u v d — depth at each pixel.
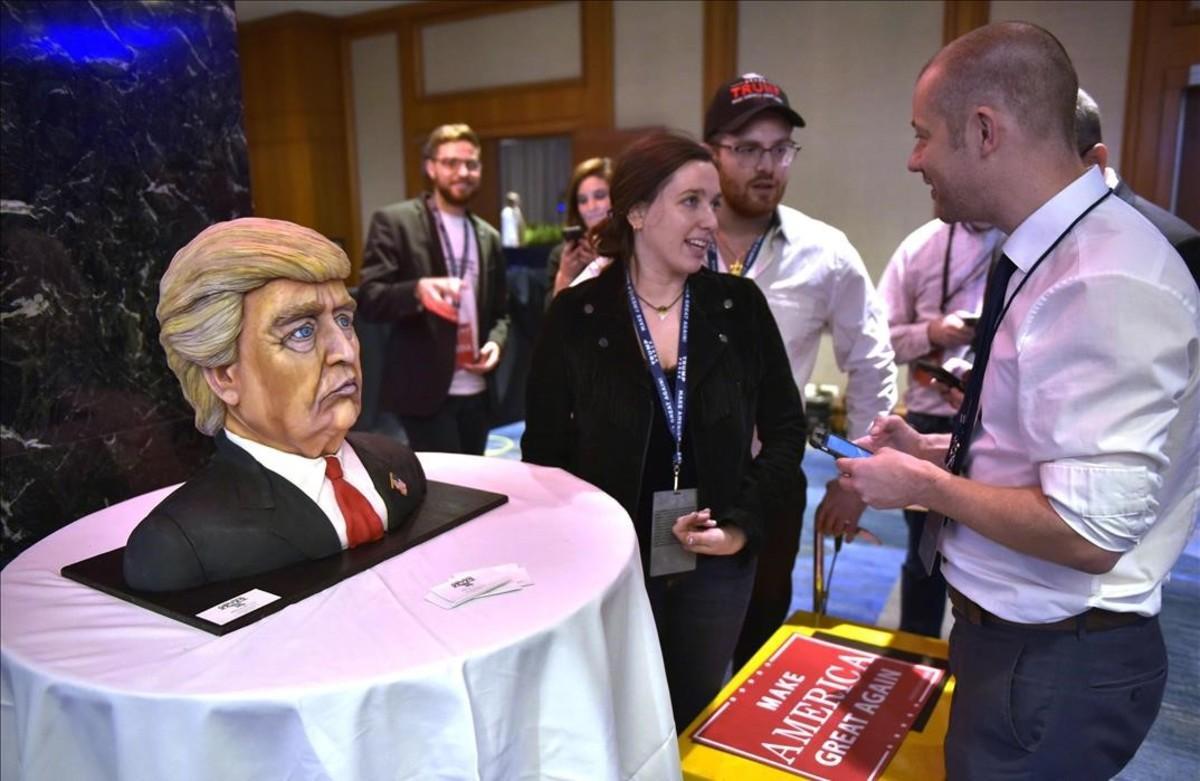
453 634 0.90
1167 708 1.59
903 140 5.29
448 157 2.93
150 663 0.84
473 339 2.99
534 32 6.68
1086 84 4.65
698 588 1.53
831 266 1.93
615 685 1.06
